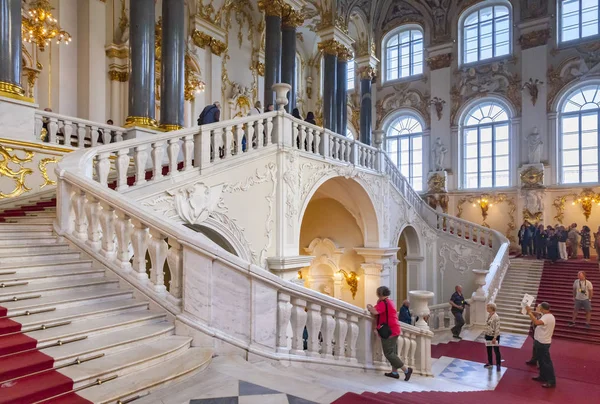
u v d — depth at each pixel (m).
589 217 17.92
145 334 3.48
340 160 11.45
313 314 4.43
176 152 6.91
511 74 19.97
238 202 8.02
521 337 11.59
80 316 3.49
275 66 13.58
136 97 9.76
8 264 4.04
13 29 7.36
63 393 2.62
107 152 5.80
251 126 8.41
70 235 4.82
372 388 4.02
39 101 13.45
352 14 19.06
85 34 14.48
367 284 14.02
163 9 10.88
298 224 9.59
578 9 18.64
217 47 18.81
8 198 6.98
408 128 23.28
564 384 8.02
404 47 23.59
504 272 15.13
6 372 2.59
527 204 18.95
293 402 2.84
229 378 3.19
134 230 4.23
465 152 21.42
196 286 3.83
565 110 18.91
